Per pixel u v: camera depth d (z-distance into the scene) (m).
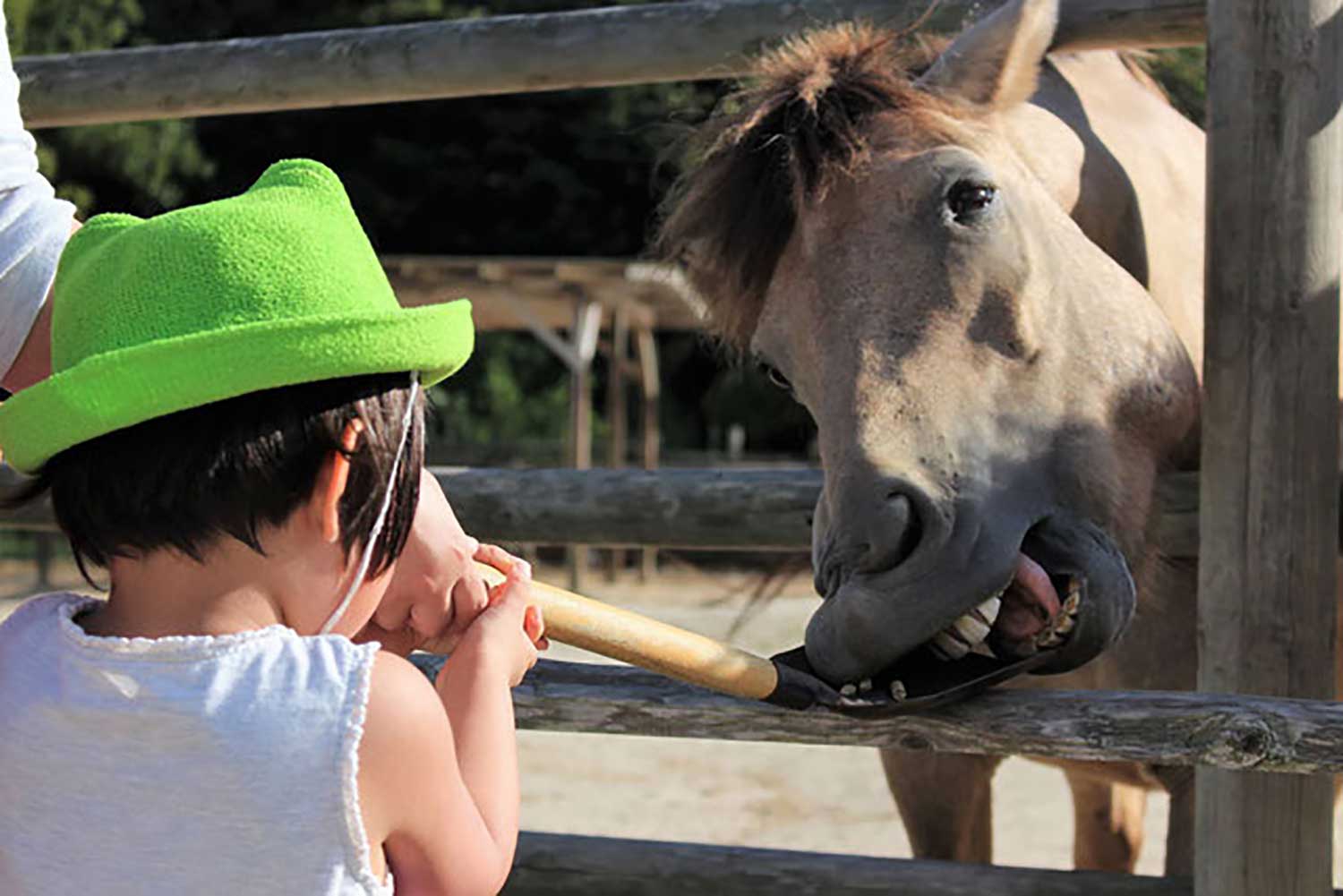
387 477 1.15
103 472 1.11
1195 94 3.09
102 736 1.09
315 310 1.09
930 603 1.70
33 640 1.16
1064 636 1.80
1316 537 2.03
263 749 1.07
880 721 1.79
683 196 2.17
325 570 1.16
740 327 2.12
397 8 20.81
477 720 1.23
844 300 1.92
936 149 1.97
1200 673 2.08
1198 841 2.06
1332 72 2.02
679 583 13.45
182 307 1.09
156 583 1.15
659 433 21.86
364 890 1.09
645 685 1.89
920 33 2.47
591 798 5.48
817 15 2.73
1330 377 2.04
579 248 21.45
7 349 1.52
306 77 3.07
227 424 1.09
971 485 1.79
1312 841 2.01
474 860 1.16
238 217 1.12
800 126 1.97
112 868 1.07
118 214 1.25
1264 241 2.02
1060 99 2.40
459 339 1.14
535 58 2.90
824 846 4.86
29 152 1.58
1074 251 2.09
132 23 20.28
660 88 21.12
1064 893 2.18
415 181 21.31
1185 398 2.16
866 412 1.83
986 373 1.90
